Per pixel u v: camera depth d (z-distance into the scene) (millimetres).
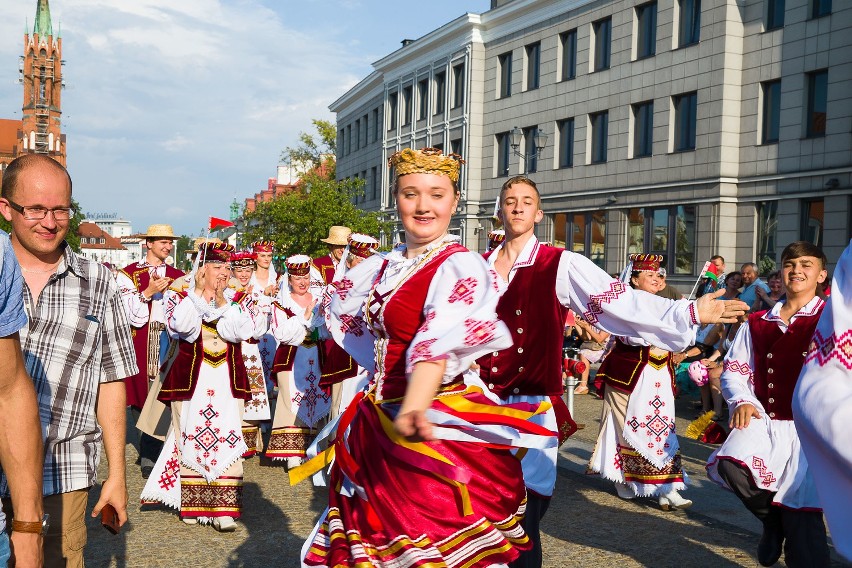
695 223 21656
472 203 29969
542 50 26797
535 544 4074
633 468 6438
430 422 2666
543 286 4168
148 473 7516
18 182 2951
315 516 6219
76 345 3082
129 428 9969
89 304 3141
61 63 106625
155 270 9320
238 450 5926
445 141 31812
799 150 19391
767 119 20375
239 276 8062
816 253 4578
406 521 2691
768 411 4535
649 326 3986
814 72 19234
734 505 6508
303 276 7586
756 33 20438
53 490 3016
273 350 9602
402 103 36031
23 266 3078
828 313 3262
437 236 2871
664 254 22609
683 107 22141
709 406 10766
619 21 23812
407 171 2844
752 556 5230
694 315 3895
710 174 21062
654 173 22719
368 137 40906
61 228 3012
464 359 2648
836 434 3104
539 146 20453
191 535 5723
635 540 5562
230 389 6023
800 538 4285
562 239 26172
